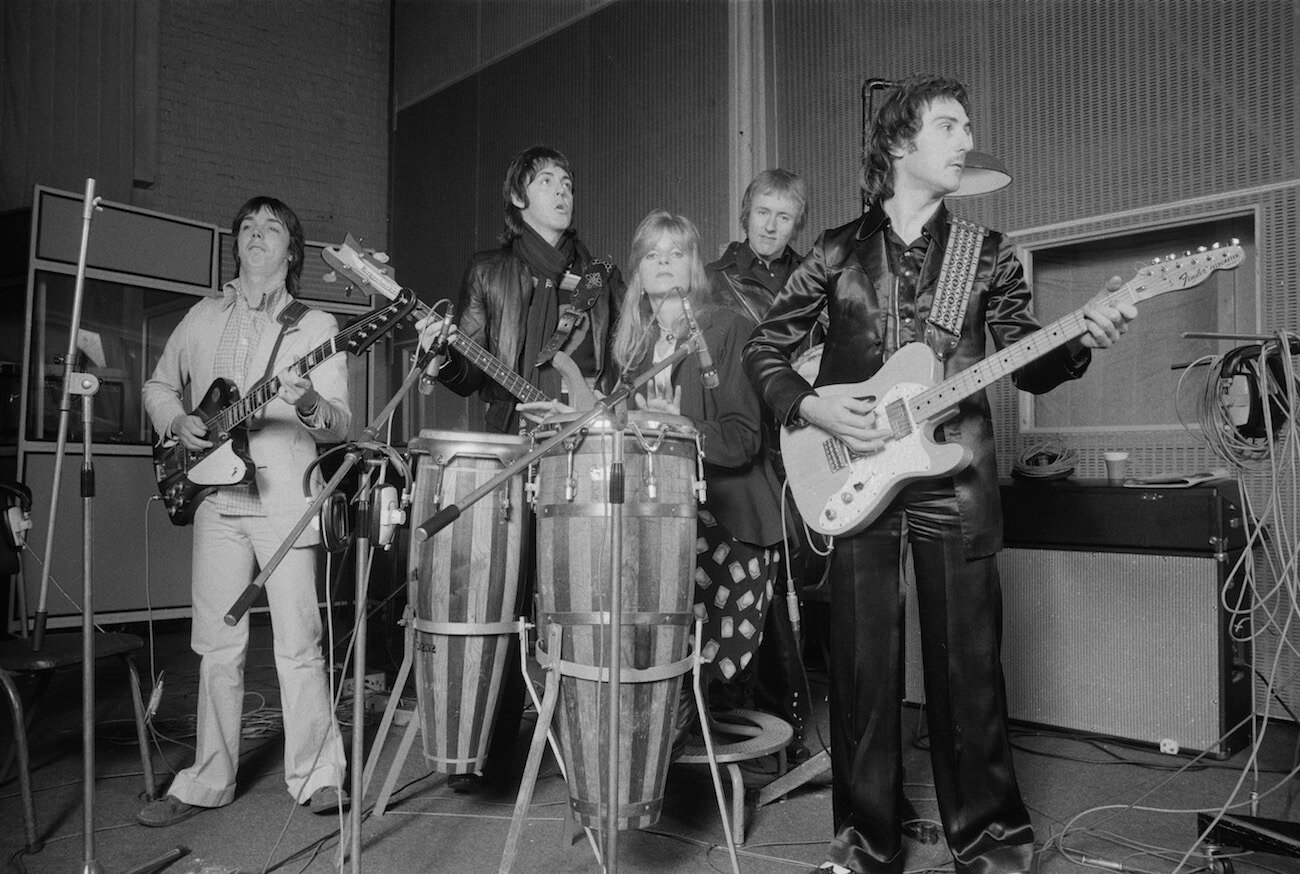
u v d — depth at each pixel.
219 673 2.72
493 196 6.96
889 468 2.09
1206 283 3.92
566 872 2.27
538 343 3.06
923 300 2.15
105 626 5.20
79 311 2.17
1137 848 2.38
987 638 2.10
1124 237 4.12
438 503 2.45
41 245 5.08
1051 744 3.30
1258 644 3.60
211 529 2.71
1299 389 2.47
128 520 5.30
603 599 2.04
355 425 6.49
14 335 5.28
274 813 2.68
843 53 4.97
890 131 2.17
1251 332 3.78
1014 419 4.31
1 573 2.82
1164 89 3.95
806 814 2.66
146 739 2.80
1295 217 3.64
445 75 7.39
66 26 6.17
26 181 6.00
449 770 2.50
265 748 3.31
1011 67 4.38
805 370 3.04
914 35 4.70
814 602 4.39
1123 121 4.06
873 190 2.24
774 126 5.28
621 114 6.04
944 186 2.13
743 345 2.61
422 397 6.88
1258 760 3.10
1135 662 3.26
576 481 2.07
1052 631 3.43
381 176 7.90
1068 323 1.96
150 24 6.58
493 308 3.06
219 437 2.62
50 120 6.09
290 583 2.69
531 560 2.66
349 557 5.08
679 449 2.13
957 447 2.02
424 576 2.48
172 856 2.35
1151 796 2.77
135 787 2.94
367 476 1.95
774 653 3.18
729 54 5.40
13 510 2.83
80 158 6.21
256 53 7.27
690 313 2.08
